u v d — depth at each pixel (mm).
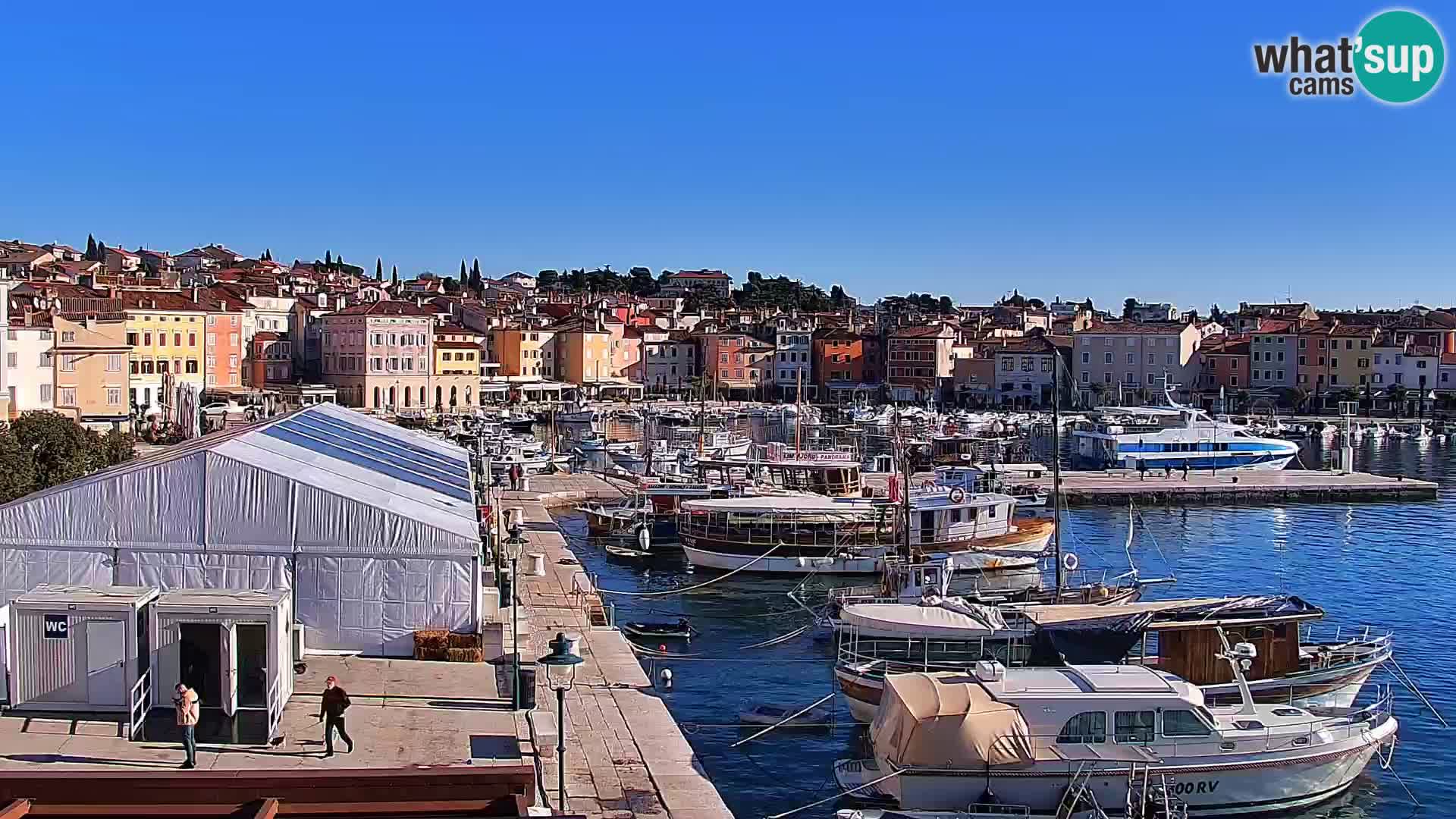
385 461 50844
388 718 32844
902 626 47875
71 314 170750
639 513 90188
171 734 30141
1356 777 41062
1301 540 93750
